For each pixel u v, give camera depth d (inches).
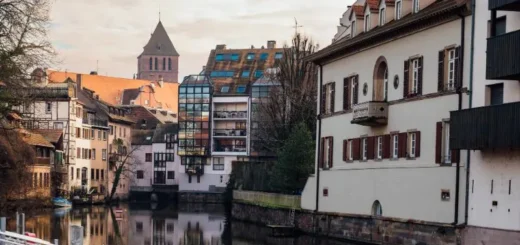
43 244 1259.2
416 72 1670.8
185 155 4928.6
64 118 4389.8
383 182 1785.2
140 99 7076.8
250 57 5128.0
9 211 2699.3
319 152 2175.2
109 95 7130.9
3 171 2450.8
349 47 1969.7
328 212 2073.1
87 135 4712.1
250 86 4741.6
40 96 2155.5
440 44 1560.0
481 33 1421.0
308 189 2223.2
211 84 4904.0
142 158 5467.5
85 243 2025.1
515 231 1288.1
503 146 1272.1
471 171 1430.9
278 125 3011.8
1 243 1270.9
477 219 1405.0
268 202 2596.0
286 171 2514.8
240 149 4854.8
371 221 1829.5
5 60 1852.9
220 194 4842.5
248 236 2196.1
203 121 4904.0
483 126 1326.3
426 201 1589.6
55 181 4035.4
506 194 1317.7
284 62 3053.6
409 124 1676.9
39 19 1914.4
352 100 1979.6
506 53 1263.5
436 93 1565.0
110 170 5054.1
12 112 2046.0
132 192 5423.2
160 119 6525.6
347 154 2000.5
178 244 2011.6
